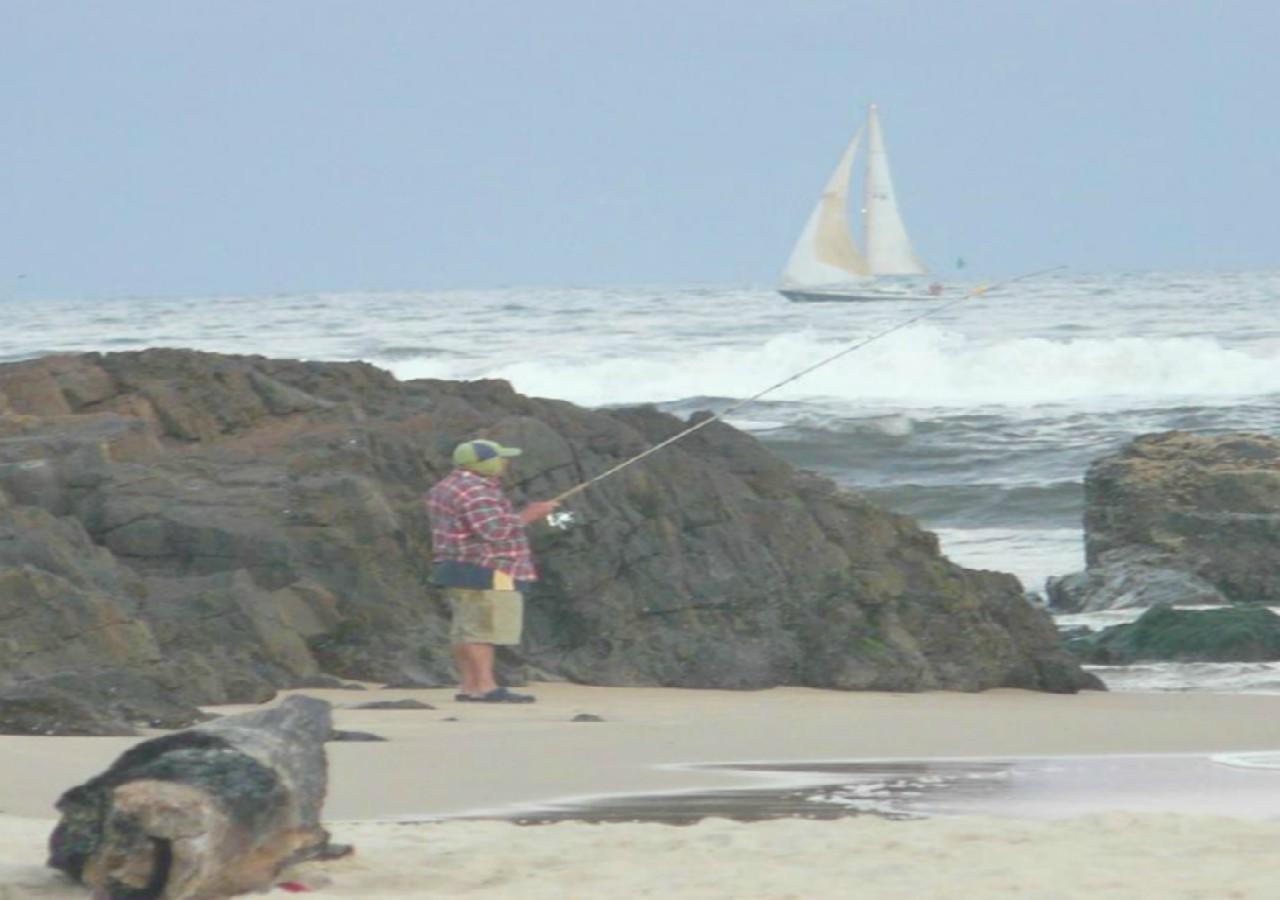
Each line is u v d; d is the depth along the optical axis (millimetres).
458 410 57219
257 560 49156
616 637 51375
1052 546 97625
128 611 45531
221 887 21312
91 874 21219
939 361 165250
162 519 49656
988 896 22047
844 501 56562
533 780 32062
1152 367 162625
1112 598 76188
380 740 36000
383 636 48531
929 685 52219
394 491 52969
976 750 36812
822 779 32781
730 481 56062
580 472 53906
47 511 49656
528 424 53938
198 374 58125
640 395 171000
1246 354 165500
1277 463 83625
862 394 165250
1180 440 85812
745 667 51062
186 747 21938
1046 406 152750
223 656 45562
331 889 22484
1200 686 56031
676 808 29688
